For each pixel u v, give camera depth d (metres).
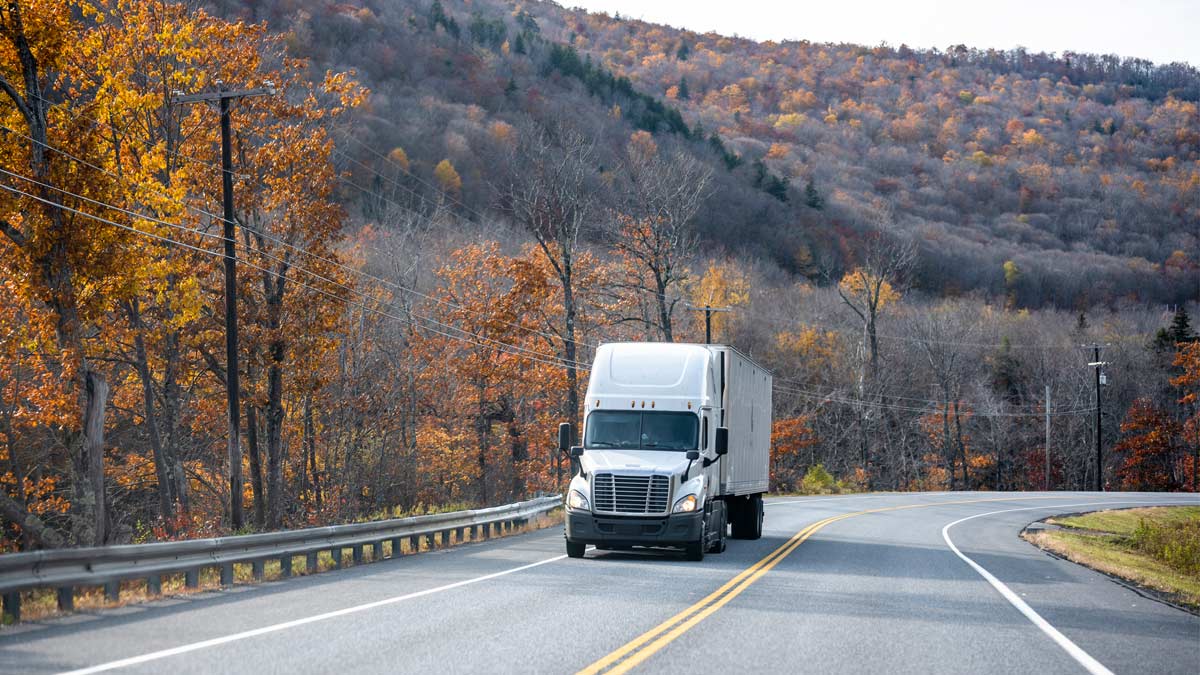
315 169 37.62
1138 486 98.06
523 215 58.69
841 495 69.62
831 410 93.06
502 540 27.89
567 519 21.95
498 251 57.03
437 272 58.06
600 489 21.78
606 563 20.83
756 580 17.92
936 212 135.12
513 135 85.56
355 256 58.12
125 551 13.55
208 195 36.38
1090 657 10.96
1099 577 21.23
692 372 23.41
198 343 36.25
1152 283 121.81
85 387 26.70
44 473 40.22
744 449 27.34
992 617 14.10
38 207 26.58
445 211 71.81
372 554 21.58
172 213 30.84
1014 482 104.50
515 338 54.75
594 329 64.19
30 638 10.76
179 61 34.69
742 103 170.25
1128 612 15.30
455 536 27.28
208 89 35.66
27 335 30.42
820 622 12.99
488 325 54.00
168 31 33.59
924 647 11.31
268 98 36.81
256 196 37.44
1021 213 138.12
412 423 55.47
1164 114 179.00
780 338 94.94
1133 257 126.31
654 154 79.25
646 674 9.37
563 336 61.62
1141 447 96.31
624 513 21.62
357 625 11.85
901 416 93.44
